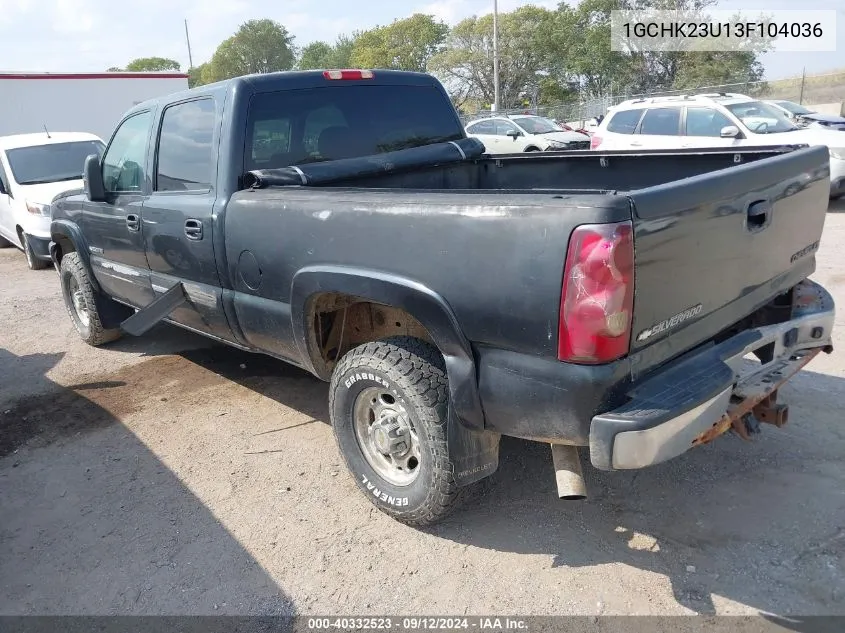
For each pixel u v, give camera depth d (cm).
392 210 281
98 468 404
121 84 2112
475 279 254
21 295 852
